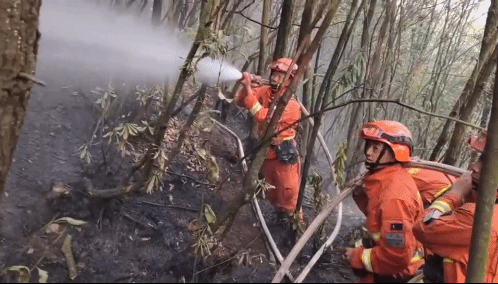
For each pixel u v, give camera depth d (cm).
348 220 460
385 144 289
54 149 394
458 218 268
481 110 576
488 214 196
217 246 323
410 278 287
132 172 335
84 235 324
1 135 264
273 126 289
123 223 346
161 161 321
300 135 481
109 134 331
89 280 287
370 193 289
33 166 372
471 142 279
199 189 425
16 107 265
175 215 379
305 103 471
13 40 255
